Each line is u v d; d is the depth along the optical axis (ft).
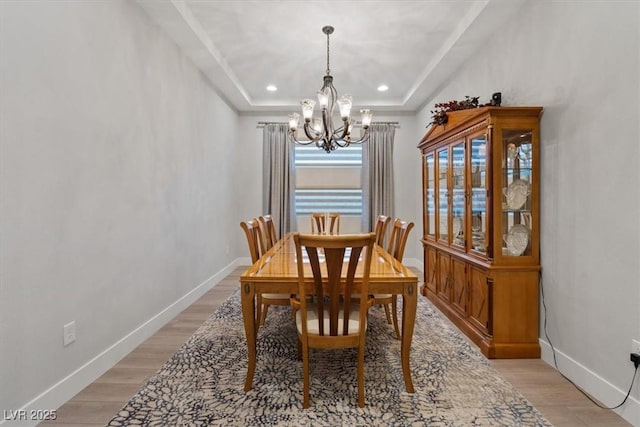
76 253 6.04
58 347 5.62
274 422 5.19
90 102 6.39
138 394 5.95
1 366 4.66
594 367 5.98
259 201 17.90
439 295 10.74
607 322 5.70
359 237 5.19
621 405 5.40
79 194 6.11
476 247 8.46
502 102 9.07
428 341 8.20
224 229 15.17
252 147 17.81
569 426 5.14
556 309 6.96
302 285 5.52
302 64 12.68
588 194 6.12
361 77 14.02
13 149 4.81
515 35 8.46
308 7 8.99
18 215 4.89
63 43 5.70
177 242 10.27
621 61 5.42
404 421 5.23
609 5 5.63
